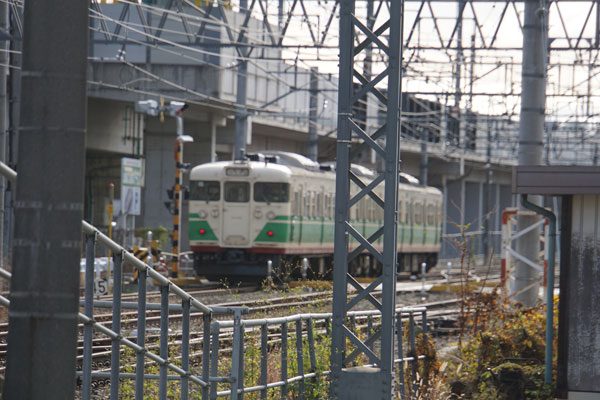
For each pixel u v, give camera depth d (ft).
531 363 120.88
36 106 44.09
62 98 44.19
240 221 260.01
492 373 116.16
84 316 61.21
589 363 103.91
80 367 109.91
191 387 98.32
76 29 44.45
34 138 44.09
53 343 43.86
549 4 195.31
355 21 89.92
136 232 365.61
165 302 71.31
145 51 345.72
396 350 123.54
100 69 344.69
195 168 265.13
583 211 103.60
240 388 82.89
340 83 90.02
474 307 147.64
